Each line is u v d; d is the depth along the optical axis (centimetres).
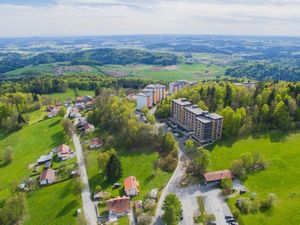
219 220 12356
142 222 12175
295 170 15100
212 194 14138
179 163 17162
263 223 11862
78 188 15000
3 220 13850
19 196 15088
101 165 16788
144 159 17975
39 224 13500
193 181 15250
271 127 19662
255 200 13012
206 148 18675
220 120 19325
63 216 13588
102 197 14362
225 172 15200
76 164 18600
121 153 19112
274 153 16862
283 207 12575
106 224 12612
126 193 14562
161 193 14488
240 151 17575
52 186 16575
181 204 13438
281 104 19512
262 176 14938
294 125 19338
